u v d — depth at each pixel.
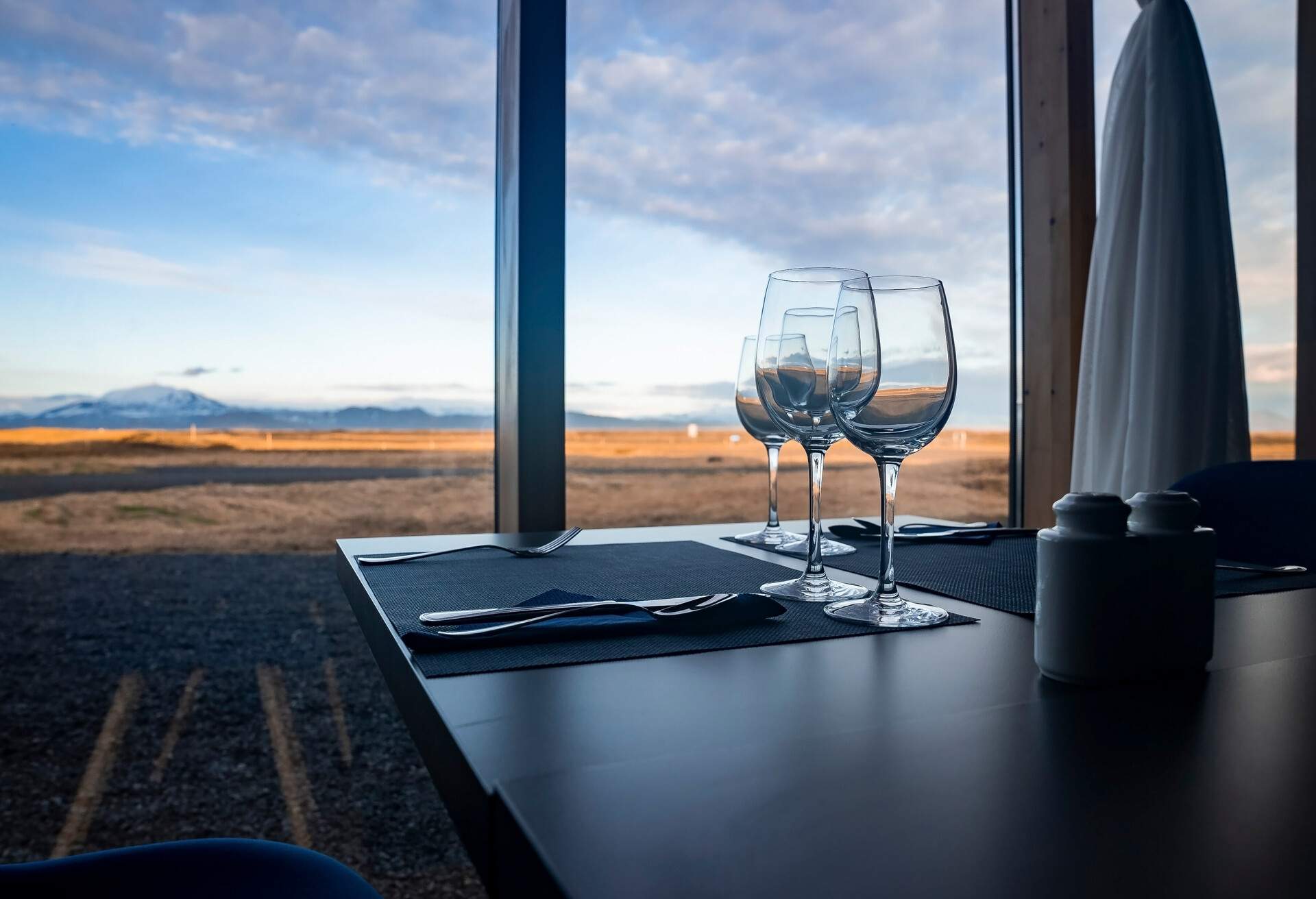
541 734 0.44
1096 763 0.36
